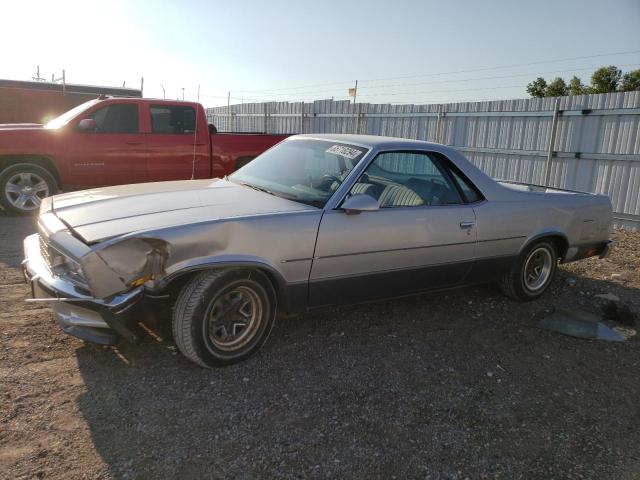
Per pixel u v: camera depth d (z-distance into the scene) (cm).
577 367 380
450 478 255
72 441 263
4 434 264
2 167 774
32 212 791
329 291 381
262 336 357
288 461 258
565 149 956
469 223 437
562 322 455
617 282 589
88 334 324
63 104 1475
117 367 337
